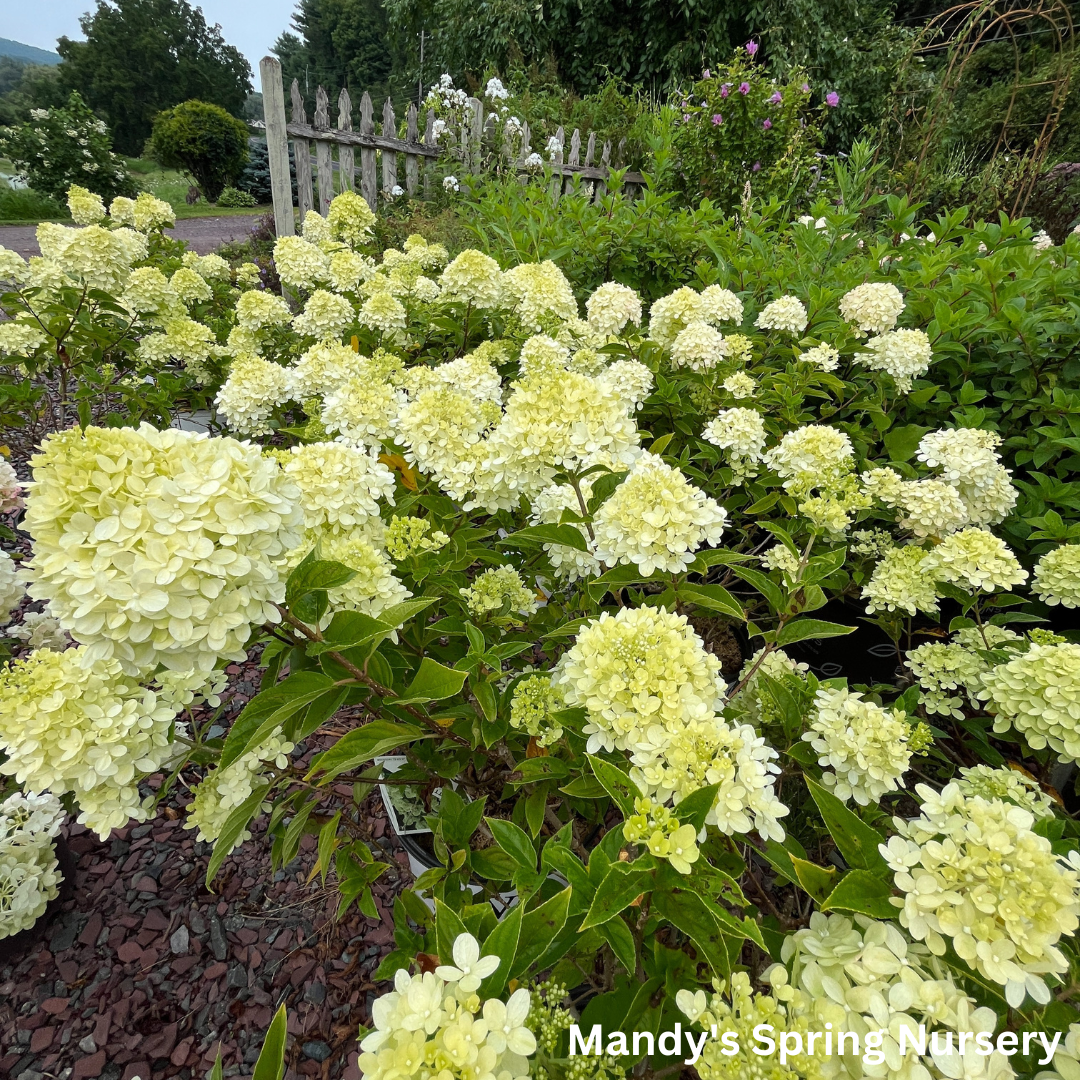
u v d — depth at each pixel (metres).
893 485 2.50
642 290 5.37
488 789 2.23
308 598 1.38
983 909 1.01
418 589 2.09
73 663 1.57
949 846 1.09
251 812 1.54
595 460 1.89
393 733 1.45
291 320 4.59
